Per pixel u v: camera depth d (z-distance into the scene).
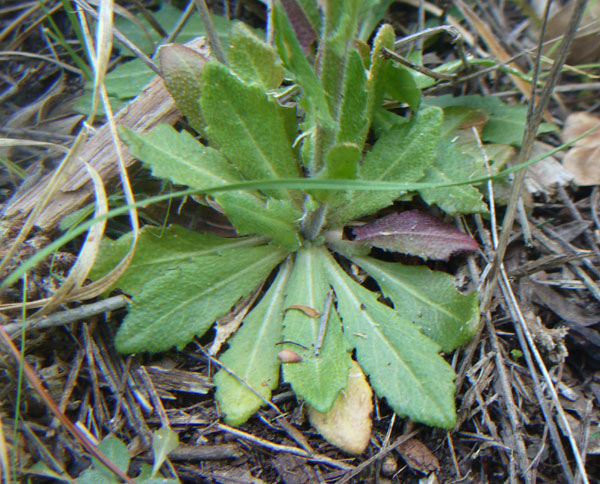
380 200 0.19
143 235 0.18
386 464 0.16
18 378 0.15
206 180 0.18
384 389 0.16
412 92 0.19
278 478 0.16
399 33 0.25
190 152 0.18
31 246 0.17
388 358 0.17
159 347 0.17
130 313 0.17
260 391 0.16
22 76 0.24
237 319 0.18
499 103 0.22
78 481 0.14
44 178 0.19
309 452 0.16
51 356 0.17
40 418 0.16
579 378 0.18
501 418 0.17
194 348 0.18
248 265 0.18
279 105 0.18
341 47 0.15
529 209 0.20
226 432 0.17
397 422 0.17
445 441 0.17
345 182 0.14
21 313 0.17
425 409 0.16
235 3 0.25
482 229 0.20
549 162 0.21
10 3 0.25
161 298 0.17
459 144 0.21
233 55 0.17
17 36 0.25
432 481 0.16
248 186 0.14
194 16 0.24
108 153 0.19
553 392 0.16
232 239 0.19
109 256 0.17
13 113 0.23
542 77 0.24
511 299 0.18
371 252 0.20
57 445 0.16
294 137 0.19
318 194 0.17
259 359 0.17
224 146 0.17
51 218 0.18
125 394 0.17
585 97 0.24
